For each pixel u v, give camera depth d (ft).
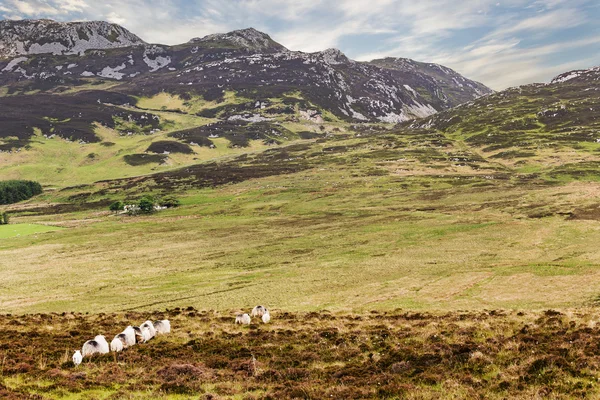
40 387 65.72
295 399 61.21
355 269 220.84
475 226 315.78
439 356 74.28
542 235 270.46
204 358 83.92
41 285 221.87
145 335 98.12
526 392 58.39
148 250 317.83
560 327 88.63
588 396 55.31
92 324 117.91
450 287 171.94
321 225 374.22
